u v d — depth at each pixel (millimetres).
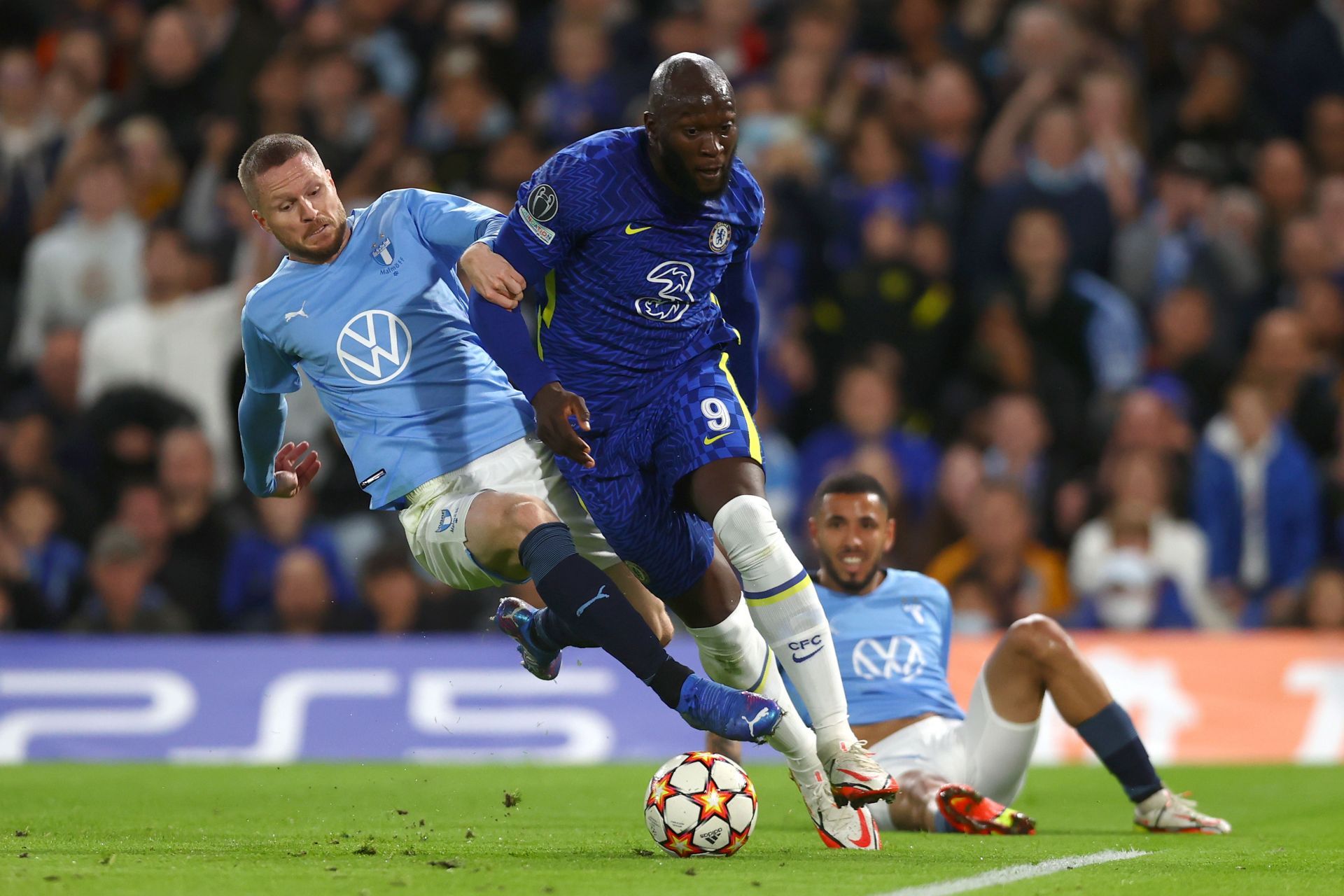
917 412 43250
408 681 34438
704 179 16125
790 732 16891
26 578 38406
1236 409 40594
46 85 49344
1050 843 17719
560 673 34531
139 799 24656
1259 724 34188
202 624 38094
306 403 40500
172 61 48562
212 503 39250
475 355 18844
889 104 46875
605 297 16875
